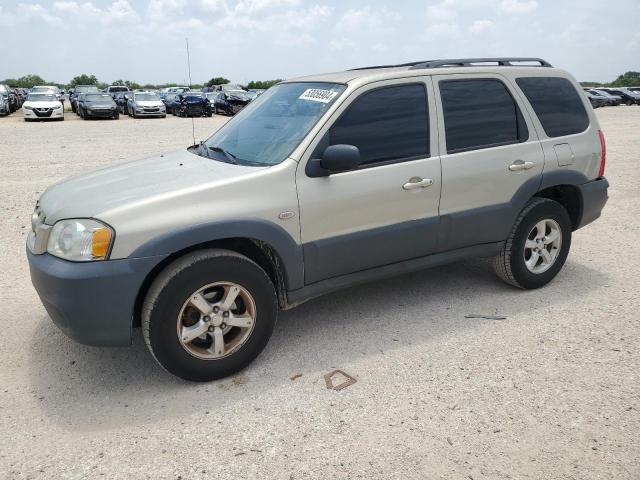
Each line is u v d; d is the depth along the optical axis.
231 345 3.44
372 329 4.09
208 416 3.06
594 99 38.66
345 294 4.76
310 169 3.55
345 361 3.64
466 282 4.99
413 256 4.10
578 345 3.80
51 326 4.18
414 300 4.61
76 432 2.93
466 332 4.02
